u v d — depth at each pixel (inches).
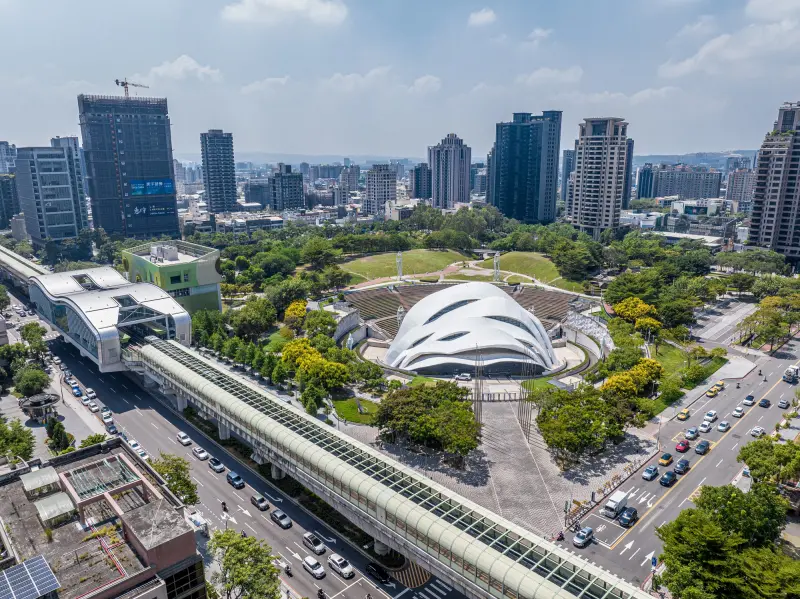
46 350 6427.2
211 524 3570.4
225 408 4345.5
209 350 6840.6
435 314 6692.9
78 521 2539.4
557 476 4116.6
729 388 5762.8
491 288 7081.7
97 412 5226.4
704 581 2659.9
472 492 3909.9
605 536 3447.3
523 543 2691.9
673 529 2920.8
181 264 7544.3
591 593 2373.3
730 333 7628.0
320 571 3115.2
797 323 7819.9
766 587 2541.8
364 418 5029.5
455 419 4330.7
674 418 5068.9
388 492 3090.6
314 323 7027.6
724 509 3083.2
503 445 4589.1
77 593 2074.3
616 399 4667.8
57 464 3051.2
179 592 2289.6
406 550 2955.2
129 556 2279.8
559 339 7815.0
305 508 3747.5
